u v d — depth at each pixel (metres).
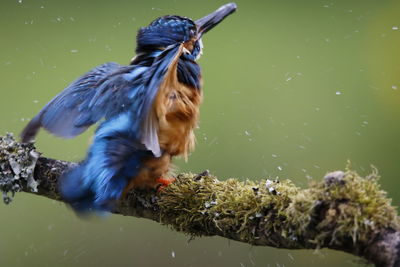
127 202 6.34
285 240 5.31
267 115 11.25
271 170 10.69
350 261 5.02
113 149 5.99
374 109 11.42
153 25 7.34
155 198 6.23
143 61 6.95
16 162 6.60
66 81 11.77
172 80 6.54
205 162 10.80
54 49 12.12
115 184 6.02
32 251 10.40
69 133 6.38
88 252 10.40
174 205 6.09
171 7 12.75
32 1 12.34
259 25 12.66
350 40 12.31
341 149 11.02
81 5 12.41
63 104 6.58
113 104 6.26
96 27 12.32
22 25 12.21
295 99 11.48
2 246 10.56
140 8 12.41
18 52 12.00
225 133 11.06
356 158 10.83
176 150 6.62
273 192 5.46
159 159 6.30
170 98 6.58
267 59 12.07
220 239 10.43
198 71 7.04
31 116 11.30
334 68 11.95
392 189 10.76
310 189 5.13
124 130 6.04
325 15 12.78
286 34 12.46
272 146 10.90
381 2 12.84
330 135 11.11
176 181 6.29
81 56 12.04
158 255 10.36
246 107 11.35
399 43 12.27
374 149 10.99
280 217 5.36
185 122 6.65
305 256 10.34
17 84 11.62
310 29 12.62
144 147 5.99
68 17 12.34
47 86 11.63
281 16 12.77
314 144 10.91
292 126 11.23
